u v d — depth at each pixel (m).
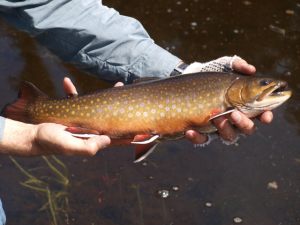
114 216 1.14
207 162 1.26
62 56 0.97
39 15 0.94
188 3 1.83
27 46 1.62
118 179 1.22
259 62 1.58
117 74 0.94
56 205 1.16
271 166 1.25
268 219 1.14
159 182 1.21
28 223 1.12
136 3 1.83
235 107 0.82
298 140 1.31
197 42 1.66
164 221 1.13
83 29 0.93
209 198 1.18
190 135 0.82
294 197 1.18
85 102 0.85
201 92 0.82
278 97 0.83
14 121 0.82
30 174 1.23
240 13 1.79
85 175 1.23
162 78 0.85
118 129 0.84
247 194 1.19
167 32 1.70
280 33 1.70
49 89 1.46
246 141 1.31
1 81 1.48
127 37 0.93
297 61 1.59
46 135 0.78
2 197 1.17
